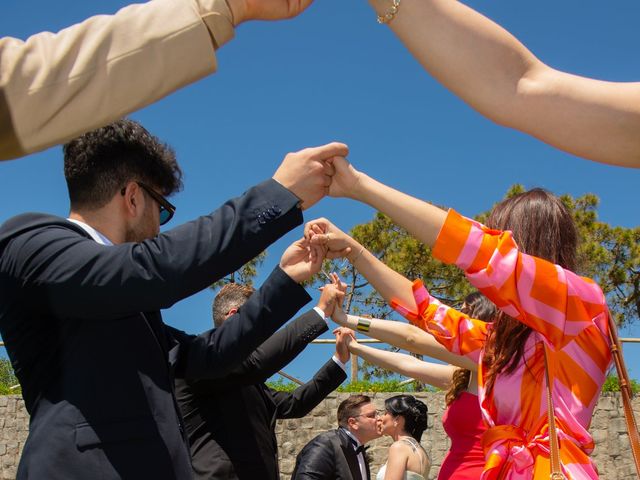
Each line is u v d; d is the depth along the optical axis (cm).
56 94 114
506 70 129
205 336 248
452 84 131
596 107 125
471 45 128
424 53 130
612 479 1143
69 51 116
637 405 1184
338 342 413
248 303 246
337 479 577
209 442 312
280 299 244
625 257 2081
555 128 127
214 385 313
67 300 160
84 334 174
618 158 126
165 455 173
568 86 127
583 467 186
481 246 184
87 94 115
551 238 212
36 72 114
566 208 219
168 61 118
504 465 192
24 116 113
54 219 176
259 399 336
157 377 182
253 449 318
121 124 201
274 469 330
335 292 332
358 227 2272
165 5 121
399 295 254
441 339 237
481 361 213
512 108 128
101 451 166
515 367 199
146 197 202
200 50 119
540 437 191
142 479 167
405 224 188
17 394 1330
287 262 252
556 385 193
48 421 168
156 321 198
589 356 195
